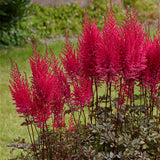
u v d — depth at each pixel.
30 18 8.97
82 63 2.43
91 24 2.48
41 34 8.95
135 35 2.22
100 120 2.60
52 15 9.65
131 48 2.11
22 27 8.34
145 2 12.03
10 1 7.76
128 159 2.37
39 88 2.20
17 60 6.17
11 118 4.57
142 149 2.53
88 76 2.50
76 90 2.33
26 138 3.96
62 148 2.43
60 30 9.43
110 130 2.49
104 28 2.28
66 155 2.47
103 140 2.38
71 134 2.47
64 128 2.59
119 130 2.68
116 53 2.13
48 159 2.61
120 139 2.35
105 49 2.11
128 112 2.67
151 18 10.86
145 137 2.43
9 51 7.31
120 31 2.36
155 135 2.52
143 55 2.30
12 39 7.93
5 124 4.38
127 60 2.13
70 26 9.63
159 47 2.41
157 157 2.60
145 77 2.48
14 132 4.16
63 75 2.52
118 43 2.15
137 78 2.57
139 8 11.54
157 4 12.38
